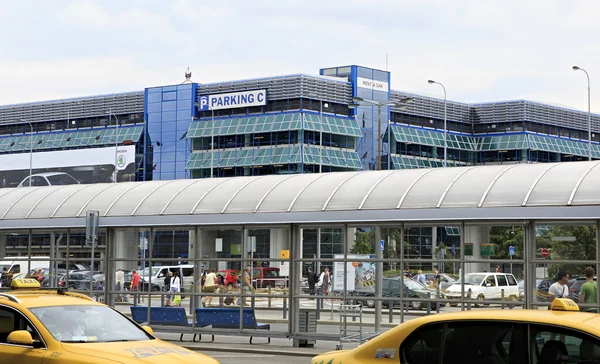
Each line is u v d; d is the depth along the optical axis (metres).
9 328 11.57
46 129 123.25
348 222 23.70
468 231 22.16
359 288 23.52
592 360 7.84
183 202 26.41
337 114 106.44
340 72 109.75
